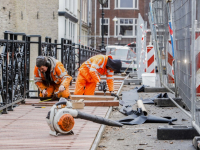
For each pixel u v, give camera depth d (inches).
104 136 210.8
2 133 202.5
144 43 642.2
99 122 209.5
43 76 303.4
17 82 293.7
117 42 1839.3
